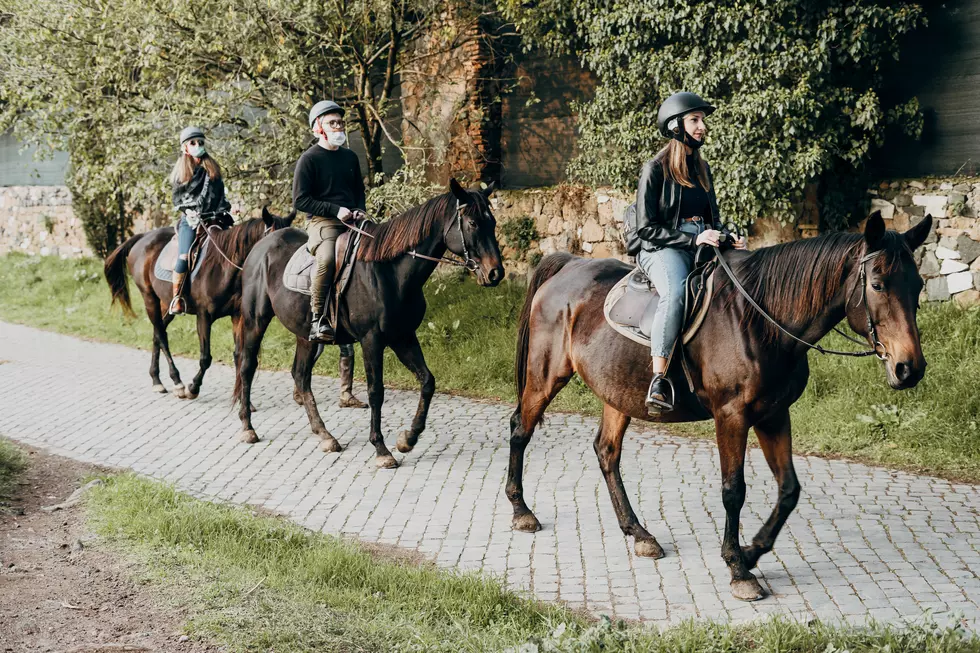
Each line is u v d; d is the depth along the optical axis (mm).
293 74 9953
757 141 8992
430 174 12781
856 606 4348
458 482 6566
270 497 6340
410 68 12375
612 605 4496
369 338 7062
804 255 4328
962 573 4707
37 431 8281
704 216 4945
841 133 9141
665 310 4602
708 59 9336
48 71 11211
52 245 20156
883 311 3990
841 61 8867
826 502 5918
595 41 10047
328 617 4242
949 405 7215
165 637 4094
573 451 7254
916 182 9164
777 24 8758
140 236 10609
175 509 5820
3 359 11633
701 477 6523
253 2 9898
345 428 8164
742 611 4363
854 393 7703
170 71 11008
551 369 5402
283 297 7551
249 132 11133
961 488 6141
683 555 5117
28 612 4402
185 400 9422
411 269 6941
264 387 9930
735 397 4473
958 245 8875
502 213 12375
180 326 13008
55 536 5602
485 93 12461
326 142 7258
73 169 12523
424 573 4766
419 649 3891
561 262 5656
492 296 11094
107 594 4629
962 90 8969
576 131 11820
